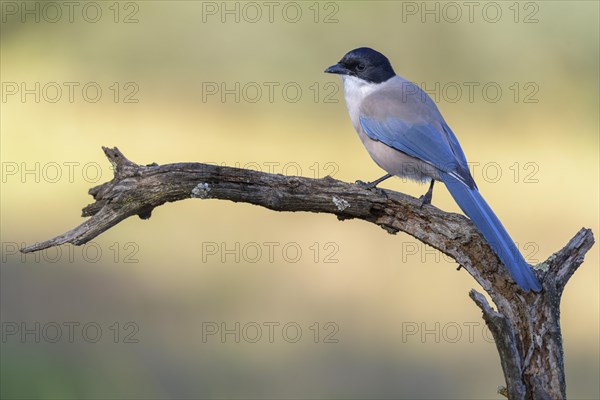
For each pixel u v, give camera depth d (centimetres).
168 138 1895
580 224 1631
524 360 645
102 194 701
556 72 1994
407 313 1327
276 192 731
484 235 722
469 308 1339
